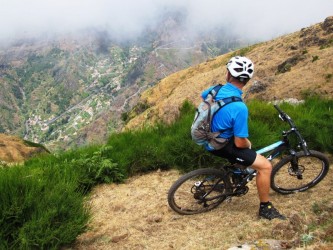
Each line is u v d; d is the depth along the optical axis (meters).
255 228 5.78
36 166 10.68
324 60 40.12
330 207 6.09
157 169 9.48
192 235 5.96
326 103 14.04
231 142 5.85
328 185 7.16
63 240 5.62
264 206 6.09
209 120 5.64
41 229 5.44
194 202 6.75
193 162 8.78
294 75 39.72
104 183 9.05
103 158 9.48
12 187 5.83
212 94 5.73
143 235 6.16
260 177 5.98
